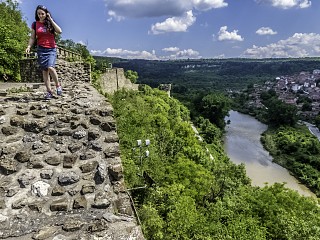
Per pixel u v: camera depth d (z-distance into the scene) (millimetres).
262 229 24375
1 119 6043
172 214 19547
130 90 46406
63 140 5555
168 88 75812
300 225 23125
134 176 18562
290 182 46375
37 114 6309
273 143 62594
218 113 77125
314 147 58469
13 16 32125
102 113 6668
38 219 4090
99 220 4078
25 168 4844
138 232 3936
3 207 4207
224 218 24234
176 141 34312
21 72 17578
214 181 30031
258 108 108938
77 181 4711
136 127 27828
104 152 5355
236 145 63469
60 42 40344
